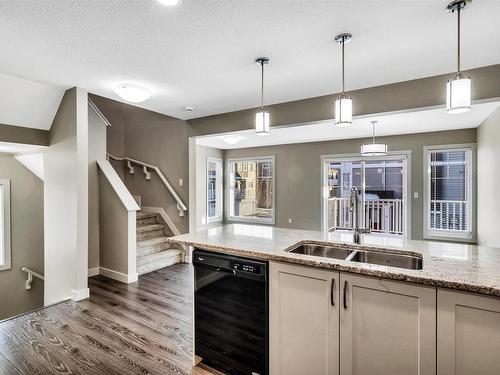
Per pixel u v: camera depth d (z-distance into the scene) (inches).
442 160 214.8
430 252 69.6
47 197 133.6
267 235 91.1
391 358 54.7
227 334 75.0
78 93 120.0
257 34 77.9
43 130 131.0
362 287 57.1
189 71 103.0
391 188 247.1
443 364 50.1
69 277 124.2
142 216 196.5
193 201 189.3
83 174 122.8
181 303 121.4
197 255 79.9
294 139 247.9
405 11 67.4
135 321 105.2
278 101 138.7
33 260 178.2
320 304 61.9
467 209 205.3
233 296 73.7
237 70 102.1
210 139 239.9
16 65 97.0
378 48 85.7
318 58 92.6
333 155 254.2
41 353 85.0
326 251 81.5
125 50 86.8
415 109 110.9
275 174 285.6
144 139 213.8
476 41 81.1
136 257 162.4
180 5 64.9
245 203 313.1
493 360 46.6
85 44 82.9
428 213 217.2
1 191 165.2
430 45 83.7
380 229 251.9
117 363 80.7
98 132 162.1
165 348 88.2
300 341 64.6
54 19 70.2
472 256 65.7
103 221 157.5
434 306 50.6
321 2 64.2
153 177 207.6
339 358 59.9
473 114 160.6
